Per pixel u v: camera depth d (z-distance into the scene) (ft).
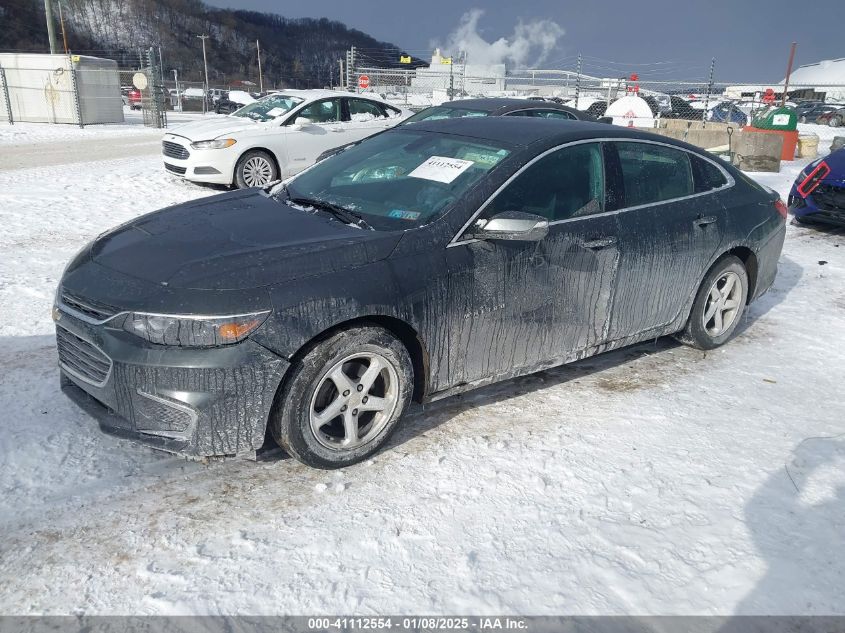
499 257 11.38
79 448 10.82
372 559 8.69
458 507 9.78
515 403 12.98
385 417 10.78
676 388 13.91
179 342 9.12
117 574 8.27
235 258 9.88
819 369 15.11
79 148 52.54
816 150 57.16
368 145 14.38
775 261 16.87
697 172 15.03
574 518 9.63
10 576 8.14
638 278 13.53
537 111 31.17
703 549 9.10
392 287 10.25
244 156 33.91
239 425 9.42
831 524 9.68
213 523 9.27
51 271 19.66
